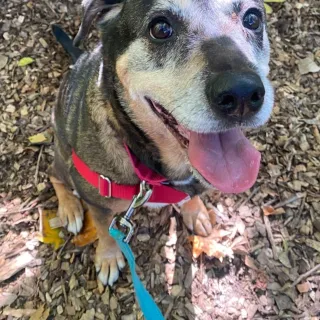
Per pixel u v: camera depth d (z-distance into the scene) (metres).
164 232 0.41
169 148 0.29
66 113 0.34
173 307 0.38
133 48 0.26
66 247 0.40
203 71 0.24
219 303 0.38
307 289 0.39
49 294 0.38
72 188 0.40
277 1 0.55
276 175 0.44
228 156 0.26
